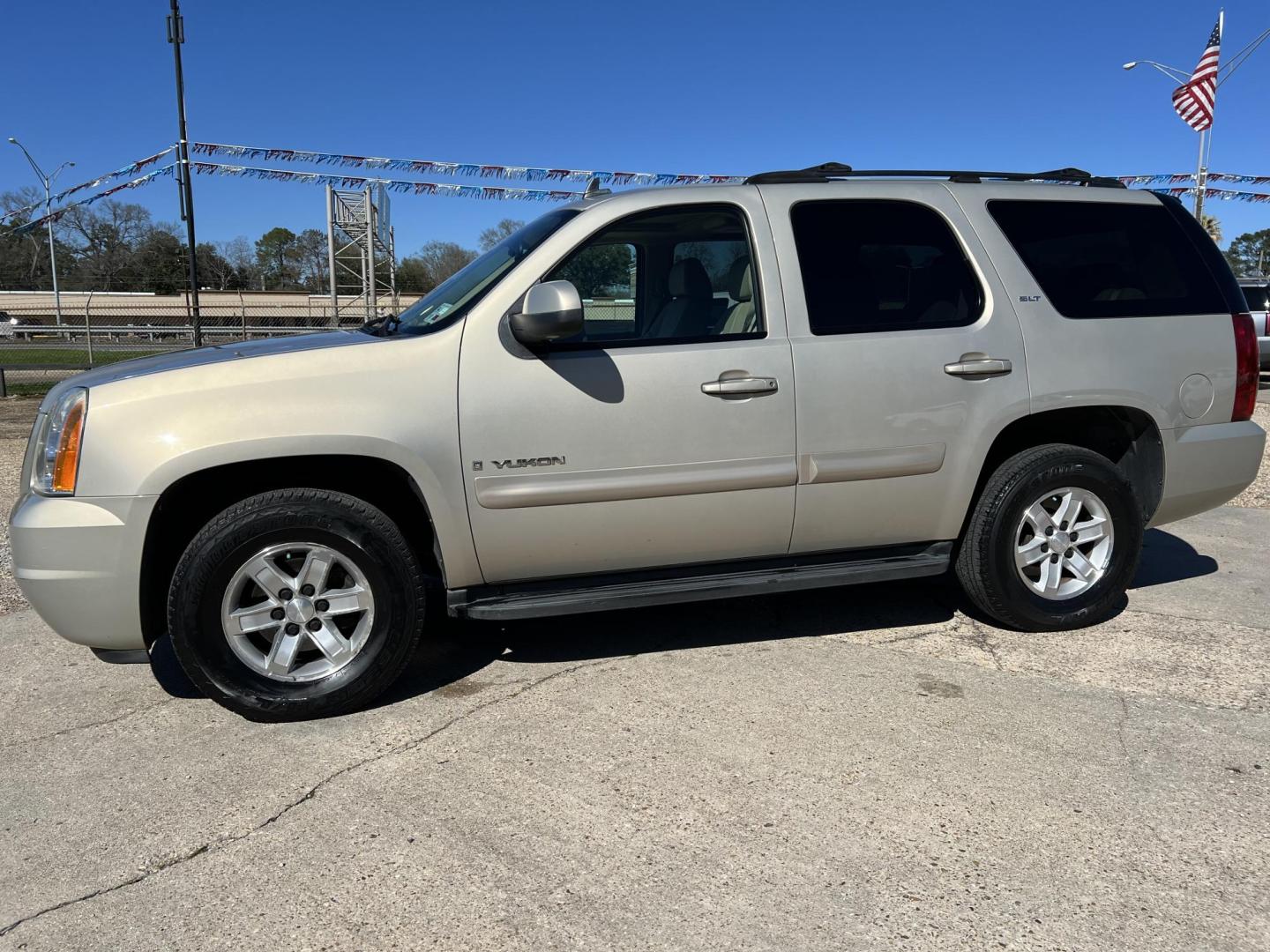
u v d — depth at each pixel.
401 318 3.95
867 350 3.62
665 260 3.70
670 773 2.91
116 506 3.08
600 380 3.38
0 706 3.51
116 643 3.25
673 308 3.71
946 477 3.78
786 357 3.54
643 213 3.58
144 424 3.10
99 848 2.58
